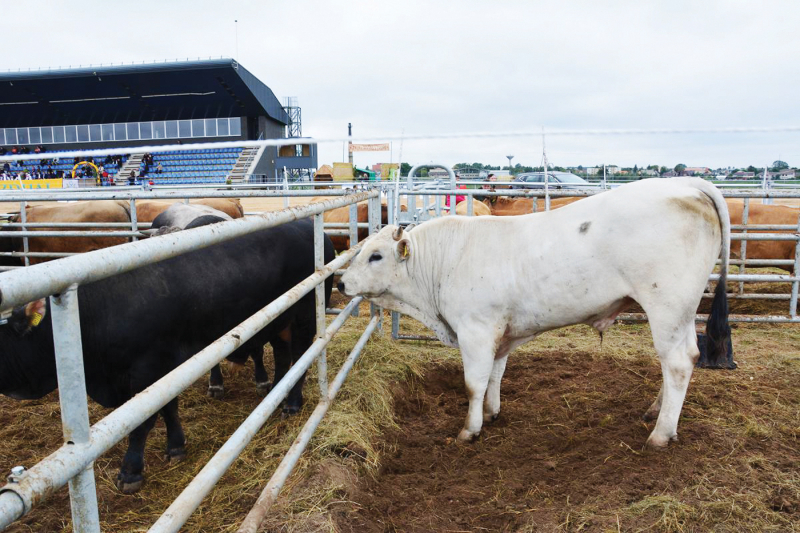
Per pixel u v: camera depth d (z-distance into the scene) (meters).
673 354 3.56
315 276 3.33
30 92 32.09
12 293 1.16
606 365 5.44
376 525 2.96
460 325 4.05
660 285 3.46
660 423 3.64
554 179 14.52
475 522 3.05
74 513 1.48
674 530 2.80
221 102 33.16
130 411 1.60
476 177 15.14
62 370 1.40
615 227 3.53
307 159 24.03
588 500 3.10
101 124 33.94
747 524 2.83
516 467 3.63
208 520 2.91
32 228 8.51
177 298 3.32
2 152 33.78
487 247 3.99
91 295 3.02
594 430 4.06
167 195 6.59
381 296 4.45
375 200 5.75
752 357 5.52
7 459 3.74
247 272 3.73
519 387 5.01
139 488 3.33
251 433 2.38
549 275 3.74
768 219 8.04
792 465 3.39
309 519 2.79
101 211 8.64
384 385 4.61
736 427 3.90
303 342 4.39
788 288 8.74
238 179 25.42
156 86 31.81
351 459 3.43
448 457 3.85
